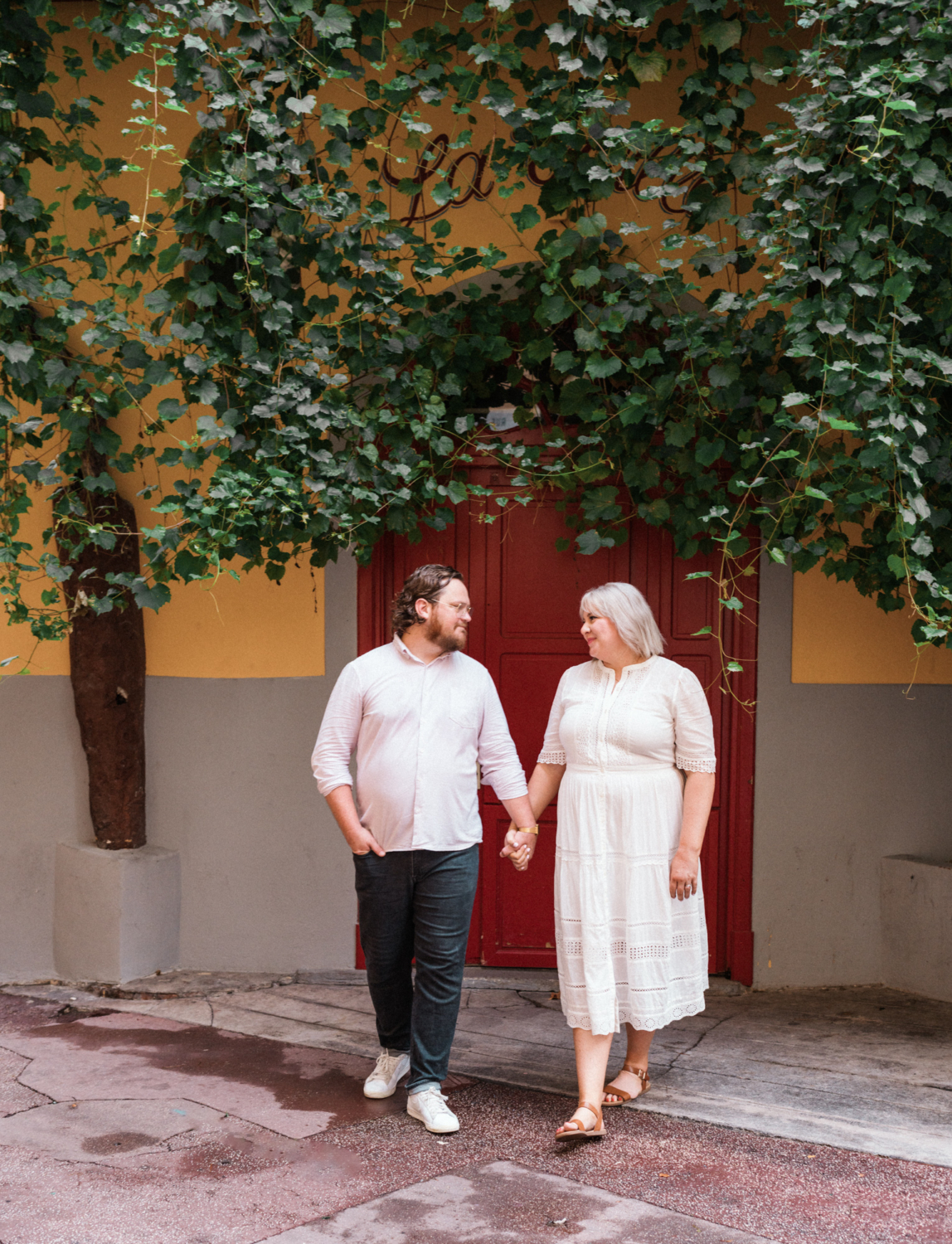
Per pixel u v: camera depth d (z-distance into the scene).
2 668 4.91
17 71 3.90
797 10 4.45
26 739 4.94
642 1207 2.93
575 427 4.86
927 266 3.69
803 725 4.92
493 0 3.88
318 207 3.98
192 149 4.05
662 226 4.65
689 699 3.51
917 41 3.66
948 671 5.01
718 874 5.00
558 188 4.17
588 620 3.62
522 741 5.10
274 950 4.98
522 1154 3.25
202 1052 4.11
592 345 4.23
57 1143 3.31
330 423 4.10
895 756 4.98
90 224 4.88
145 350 4.12
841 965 4.97
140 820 4.98
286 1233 2.78
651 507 4.57
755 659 4.90
